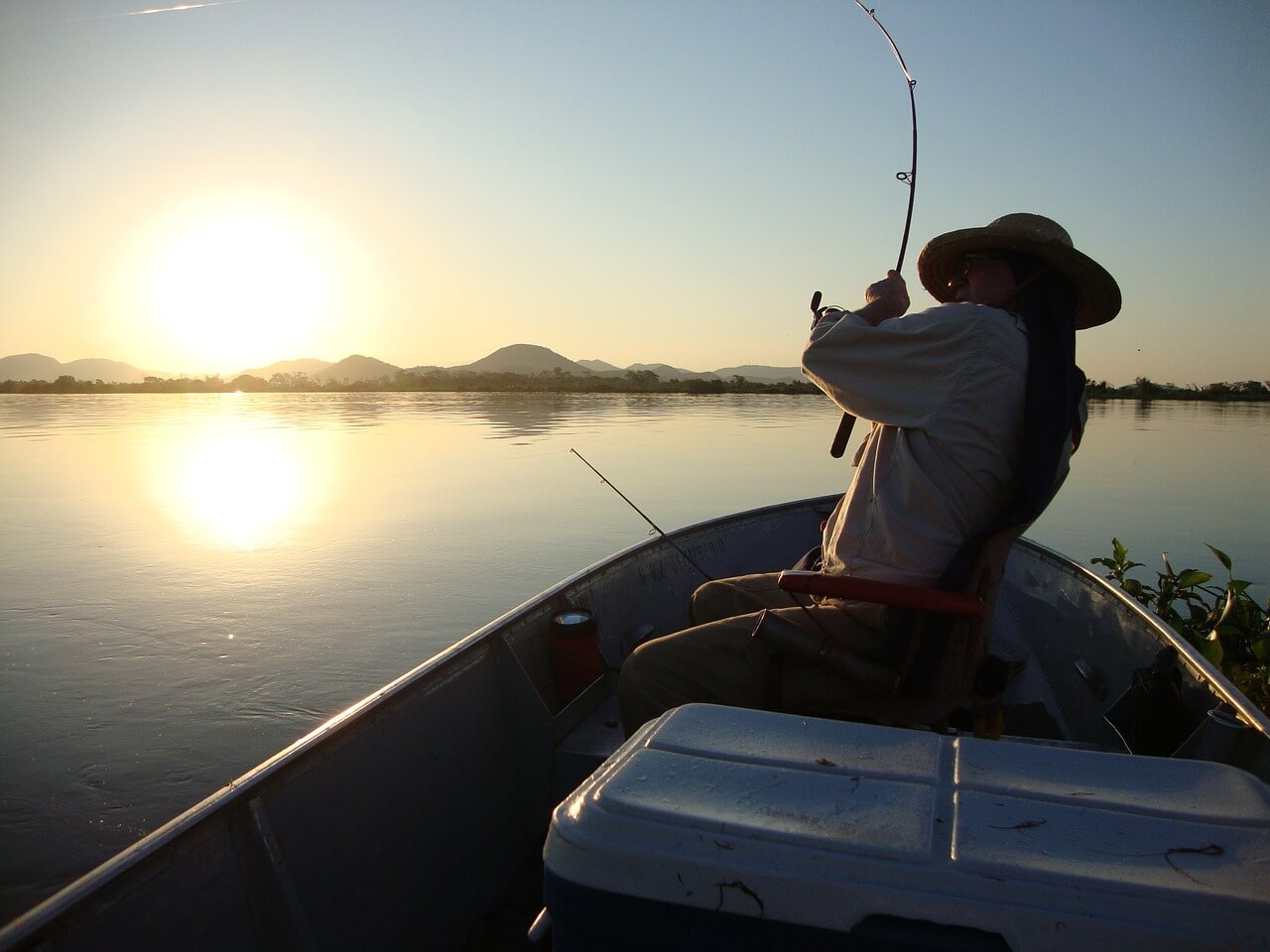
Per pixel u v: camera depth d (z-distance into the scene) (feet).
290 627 21.34
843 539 6.47
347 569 26.99
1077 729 10.14
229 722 16.24
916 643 5.94
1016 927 3.00
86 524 35.09
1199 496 44.14
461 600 23.59
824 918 3.17
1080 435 6.54
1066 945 2.95
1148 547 31.42
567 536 31.81
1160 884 3.01
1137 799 3.52
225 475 49.42
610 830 3.48
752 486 44.32
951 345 5.92
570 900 3.50
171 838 4.75
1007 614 13.17
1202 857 3.15
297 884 5.44
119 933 4.39
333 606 23.08
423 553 29.09
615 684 9.97
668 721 4.26
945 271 7.30
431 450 63.16
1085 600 11.25
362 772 6.16
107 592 24.48
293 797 5.53
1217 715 7.23
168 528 34.09
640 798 3.59
